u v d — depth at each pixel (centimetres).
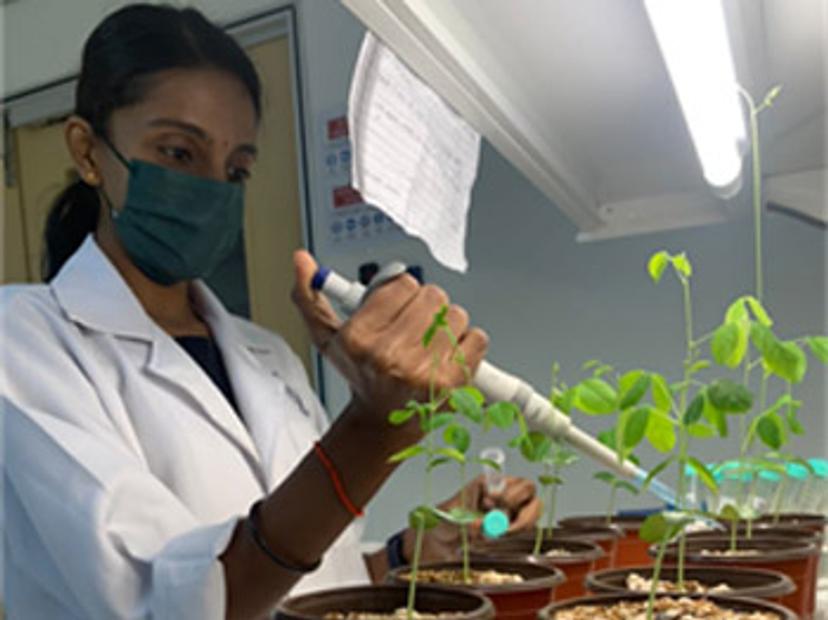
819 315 116
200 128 86
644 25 63
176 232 88
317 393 165
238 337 106
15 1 178
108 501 59
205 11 167
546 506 126
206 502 78
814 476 97
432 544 90
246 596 54
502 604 63
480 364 60
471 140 88
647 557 94
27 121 181
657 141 96
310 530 54
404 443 55
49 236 102
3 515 69
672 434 55
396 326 53
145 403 80
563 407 63
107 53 85
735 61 69
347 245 159
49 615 71
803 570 67
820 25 69
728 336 53
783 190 107
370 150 61
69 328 81
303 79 164
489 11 60
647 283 129
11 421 66
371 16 54
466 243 144
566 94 79
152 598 56
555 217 137
